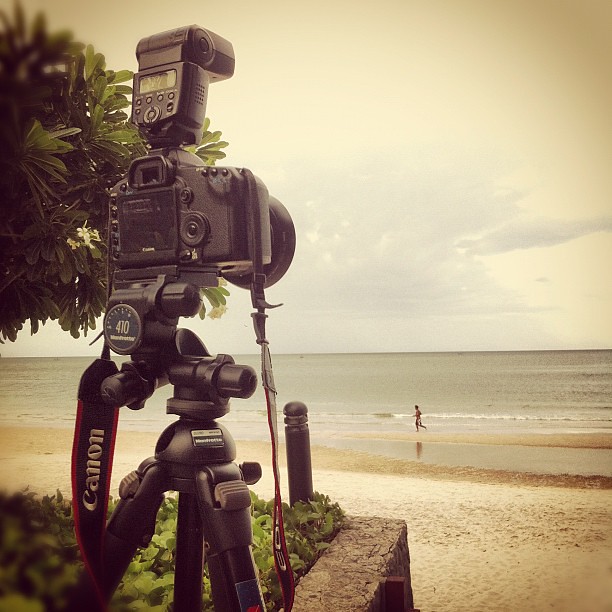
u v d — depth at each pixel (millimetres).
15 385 83438
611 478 16375
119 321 1683
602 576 7074
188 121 1784
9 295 2826
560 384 70750
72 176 2754
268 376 1578
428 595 6531
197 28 1776
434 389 68750
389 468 18531
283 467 16766
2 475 11273
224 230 1627
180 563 1793
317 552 3547
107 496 1709
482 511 11055
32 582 1961
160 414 42688
